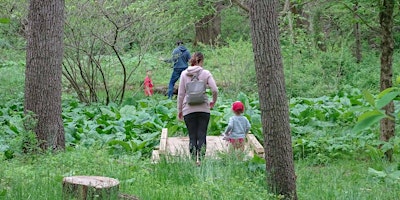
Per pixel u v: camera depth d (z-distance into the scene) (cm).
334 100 1716
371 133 1219
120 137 1318
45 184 733
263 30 719
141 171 902
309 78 2047
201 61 1045
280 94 732
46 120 1102
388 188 852
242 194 730
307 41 2162
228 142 1144
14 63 2045
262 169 923
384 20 1066
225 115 1452
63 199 663
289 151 744
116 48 1794
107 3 1695
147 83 2136
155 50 2359
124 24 1730
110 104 1789
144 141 1234
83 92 1938
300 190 838
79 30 1725
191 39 3541
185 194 754
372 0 1056
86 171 846
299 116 1464
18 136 1094
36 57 1105
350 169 1045
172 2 1739
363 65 2423
